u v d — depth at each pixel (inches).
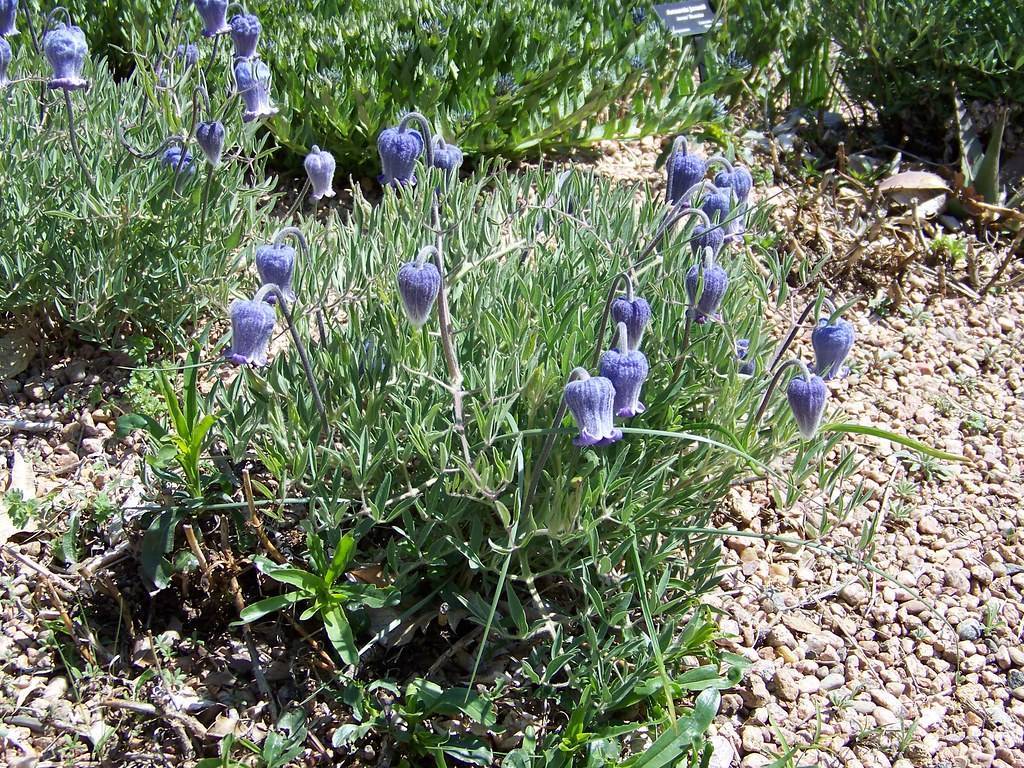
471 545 19.1
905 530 24.6
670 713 16.9
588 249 22.4
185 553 20.2
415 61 33.6
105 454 23.5
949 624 22.5
